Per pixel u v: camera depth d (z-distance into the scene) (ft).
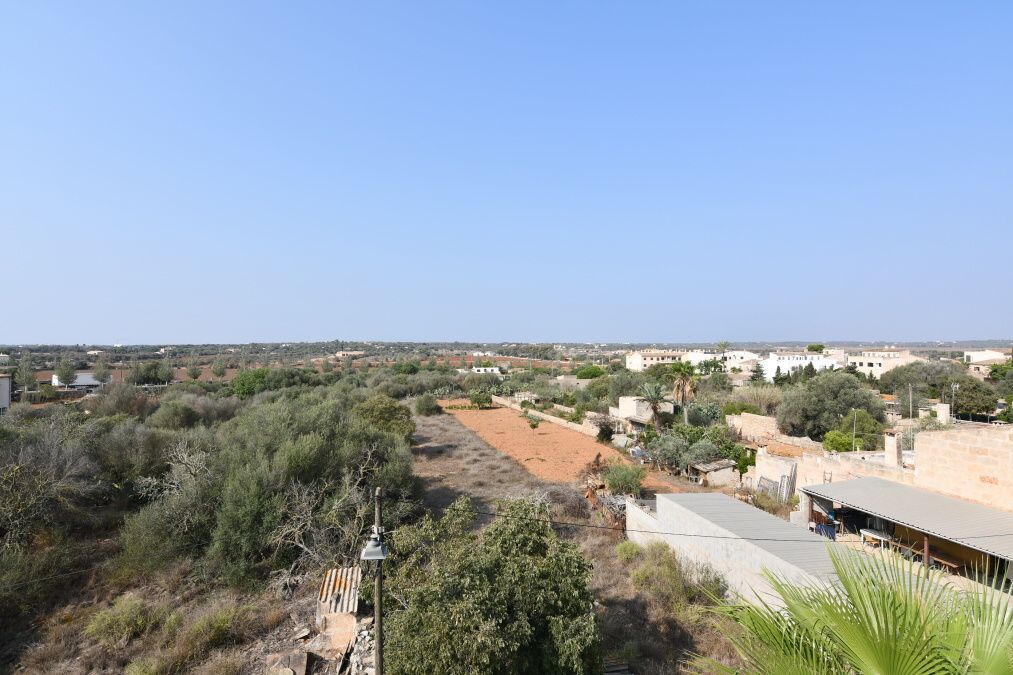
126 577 53.62
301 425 77.15
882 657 11.25
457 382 288.51
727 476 92.02
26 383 180.34
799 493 69.05
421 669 28.48
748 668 13.73
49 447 66.64
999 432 46.50
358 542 57.57
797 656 12.55
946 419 111.24
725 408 157.17
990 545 37.70
